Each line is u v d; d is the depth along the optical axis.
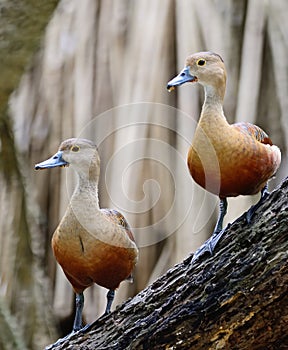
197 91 10.40
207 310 6.45
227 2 10.81
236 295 6.35
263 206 6.54
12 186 10.38
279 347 6.49
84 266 6.97
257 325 6.38
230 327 6.43
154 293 6.81
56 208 11.16
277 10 10.84
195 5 10.72
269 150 6.89
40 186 11.17
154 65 10.62
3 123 10.05
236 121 10.59
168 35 10.69
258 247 6.38
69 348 6.99
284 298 6.27
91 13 11.11
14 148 10.27
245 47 10.73
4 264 10.47
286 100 10.75
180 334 6.55
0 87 8.95
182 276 6.71
